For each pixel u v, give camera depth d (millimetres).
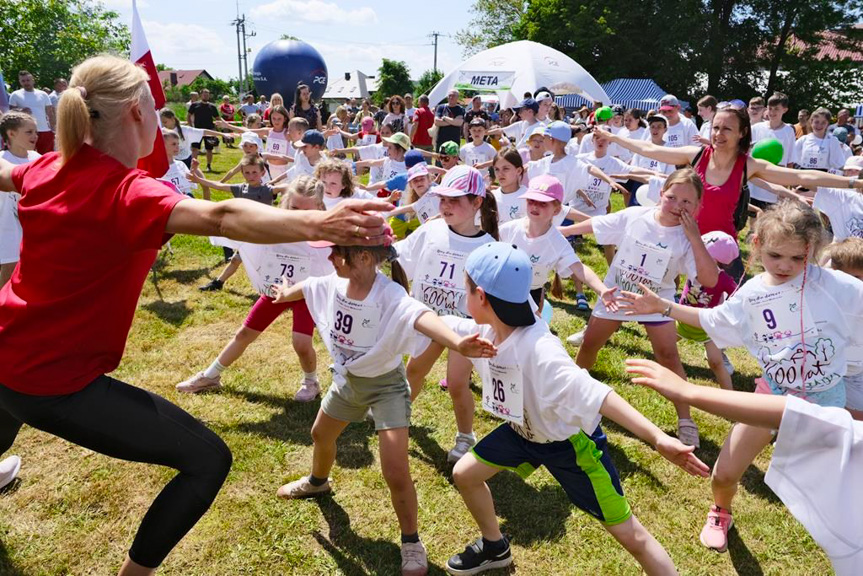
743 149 4301
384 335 2670
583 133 12531
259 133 11180
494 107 26922
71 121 1843
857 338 2764
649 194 6160
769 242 2684
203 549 2951
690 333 3994
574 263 3988
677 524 3297
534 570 2934
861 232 5379
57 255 1838
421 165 6031
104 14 25844
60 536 2986
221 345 5324
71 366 1930
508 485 3564
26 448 3650
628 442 4055
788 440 1778
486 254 2455
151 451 2053
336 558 2951
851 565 1766
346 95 48250
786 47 36000
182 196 1771
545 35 35344
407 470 2816
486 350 2348
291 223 1640
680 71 33219
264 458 3684
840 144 9297
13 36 23672
